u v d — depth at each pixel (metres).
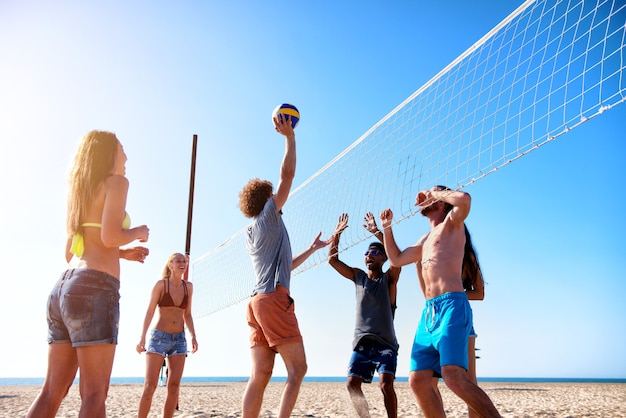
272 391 16.88
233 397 13.01
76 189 2.34
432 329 2.86
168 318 4.51
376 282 4.25
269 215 3.11
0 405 9.16
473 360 3.19
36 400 2.22
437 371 2.88
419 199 3.26
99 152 2.37
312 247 4.06
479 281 3.37
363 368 4.12
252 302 3.05
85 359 2.17
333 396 14.19
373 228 3.98
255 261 3.14
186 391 16.73
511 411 8.34
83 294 2.20
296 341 2.98
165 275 4.64
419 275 3.25
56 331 2.26
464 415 7.23
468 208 2.91
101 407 2.16
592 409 8.90
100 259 2.29
